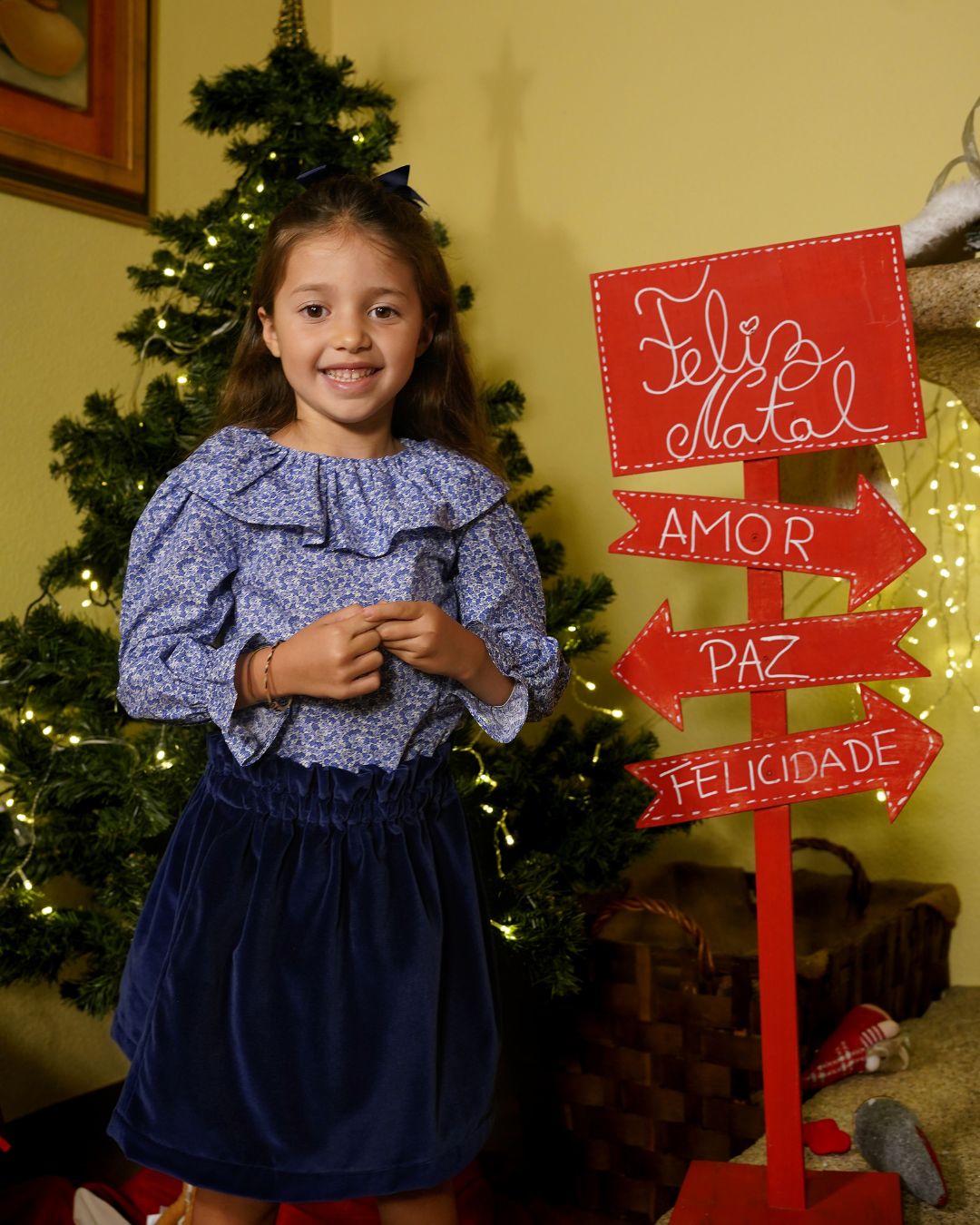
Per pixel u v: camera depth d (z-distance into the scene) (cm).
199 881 95
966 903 190
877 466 140
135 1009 102
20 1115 179
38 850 148
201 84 154
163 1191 152
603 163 214
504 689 102
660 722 216
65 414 187
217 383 149
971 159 131
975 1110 146
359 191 103
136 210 196
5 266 178
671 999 150
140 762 144
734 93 199
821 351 111
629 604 217
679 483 211
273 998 92
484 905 109
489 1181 162
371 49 242
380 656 90
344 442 103
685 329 114
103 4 189
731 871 200
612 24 212
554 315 221
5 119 175
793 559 115
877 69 186
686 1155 151
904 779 114
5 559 179
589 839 153
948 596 187
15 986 178
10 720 159
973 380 140
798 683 116
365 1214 142
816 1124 139
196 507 98
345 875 95
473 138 229
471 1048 99
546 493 182
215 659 92
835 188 191
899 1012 177
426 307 113
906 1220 123
